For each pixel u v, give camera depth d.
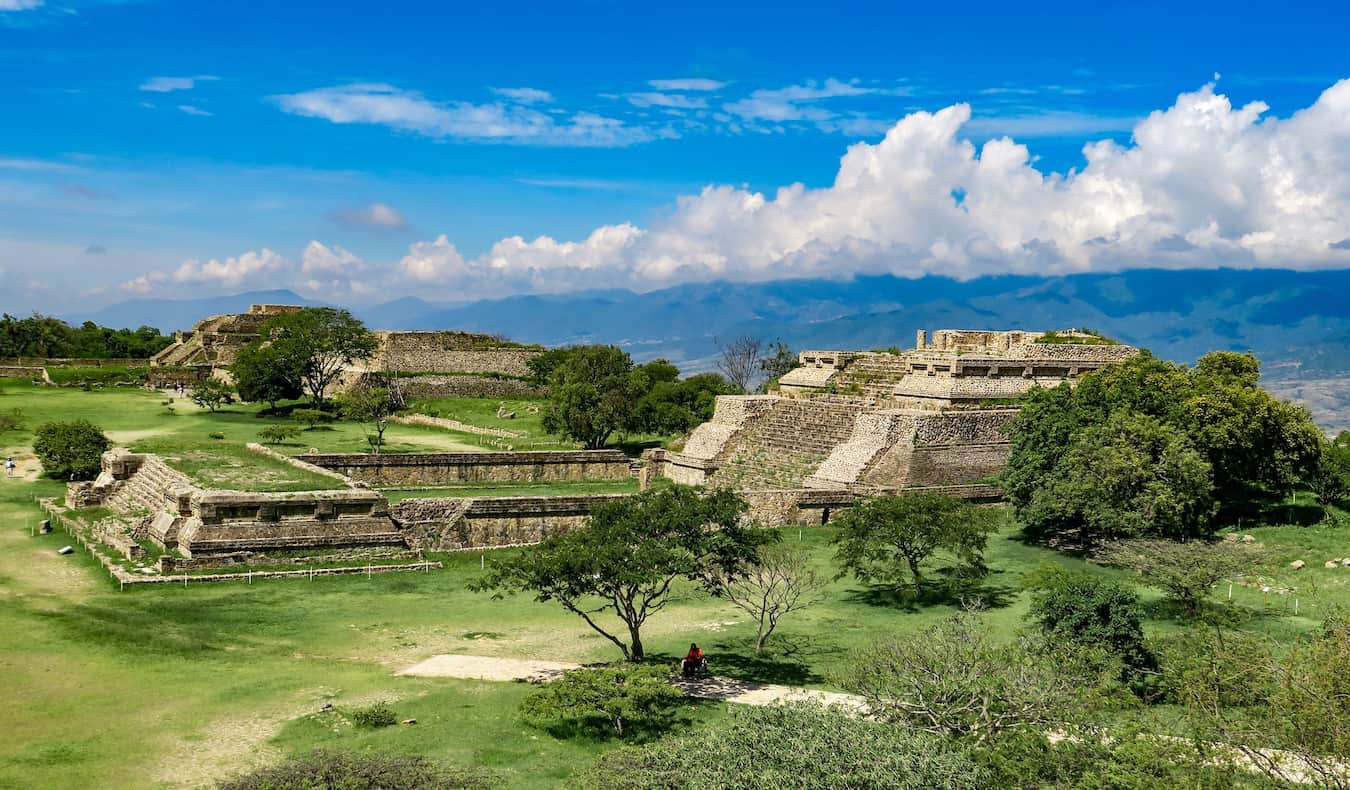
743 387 146.88
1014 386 85.00
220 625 45.84
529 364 147.00
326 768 27.67
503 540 65.00
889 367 94.25
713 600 53.84
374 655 42.97
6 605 45.59
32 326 180.88
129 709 34.62
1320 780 27.12
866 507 55.94
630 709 33.81
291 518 57.47
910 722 31.28
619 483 87.88
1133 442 60.88
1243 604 49.22
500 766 31.02
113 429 103.06
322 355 129.25
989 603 51.50
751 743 26.81
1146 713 32.03
